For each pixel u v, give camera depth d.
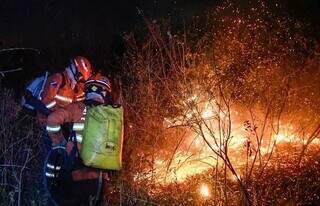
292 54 9.52
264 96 7.76
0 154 6.19
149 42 7.86
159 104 7.07
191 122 6.75
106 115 5.03
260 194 5.47
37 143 6.21
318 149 6.97
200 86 7.13
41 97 5.77
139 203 5.59
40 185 5.80
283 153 6.84
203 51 8.69
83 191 5.15
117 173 5.95
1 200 5.58
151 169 6.18
